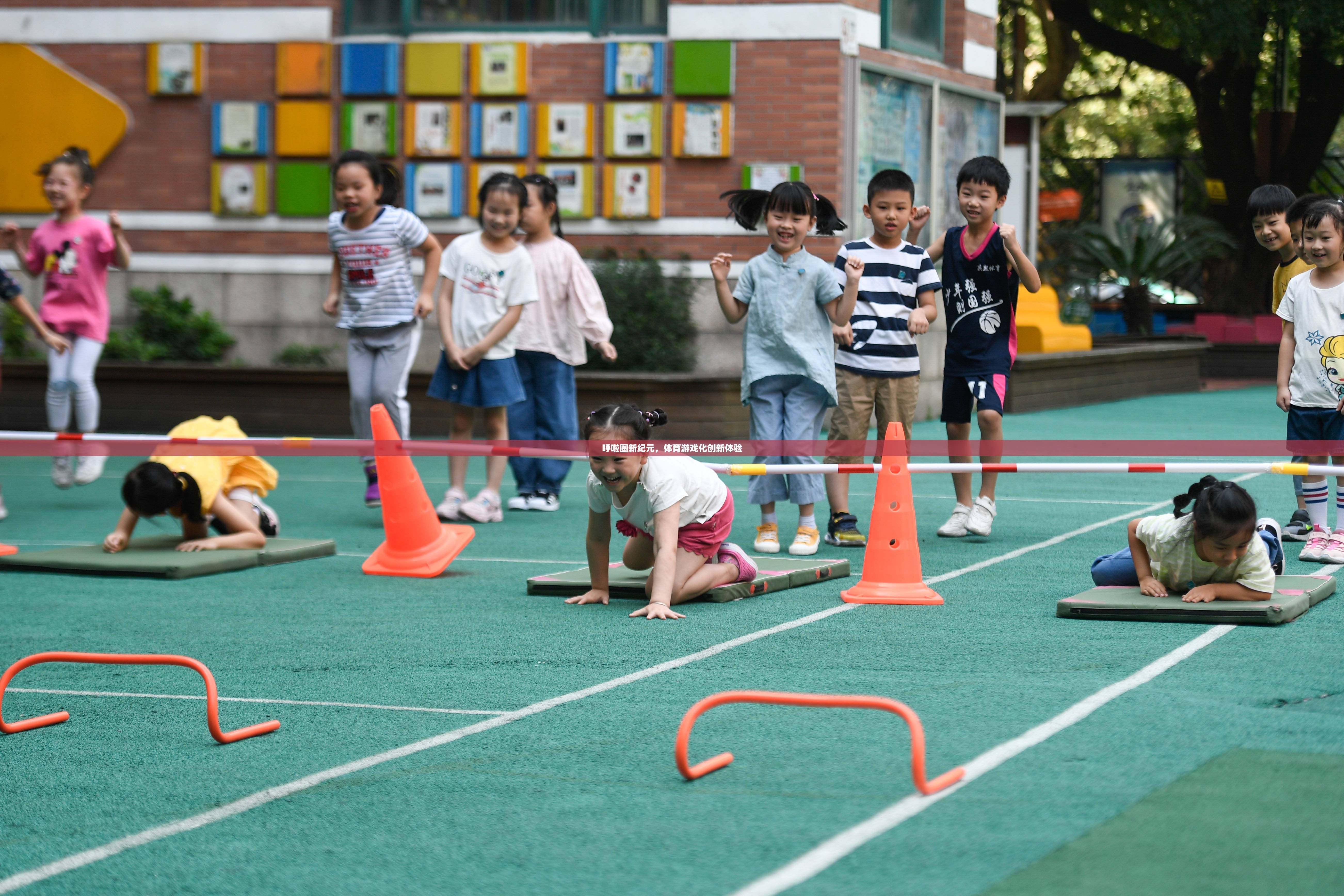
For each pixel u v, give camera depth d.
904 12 27.12
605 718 7.62
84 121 26.88
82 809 6.36
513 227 15.75
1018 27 49.22
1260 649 8.91
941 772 6.57
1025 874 5.31
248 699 8.21
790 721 7.50
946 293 14.12
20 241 23.83
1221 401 33.06
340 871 5.56
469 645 9.49
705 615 10.46
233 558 12.66
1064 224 49.94
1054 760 6.69
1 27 26.95
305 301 26.59
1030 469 12.06
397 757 7.02
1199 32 39.47
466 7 26.09
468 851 5.73
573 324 16.58
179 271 26.94
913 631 9.71
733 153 25.03
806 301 13.07
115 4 26.77
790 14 24.62
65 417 17.36
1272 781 6.34
